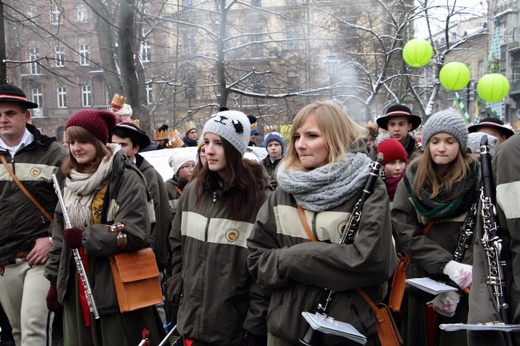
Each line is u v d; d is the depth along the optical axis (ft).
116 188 11.42
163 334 11.81
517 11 87.30
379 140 17.69
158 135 28.22
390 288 11.73
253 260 9.01
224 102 44.14
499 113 49.62
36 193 13.37
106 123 11.92
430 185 11.06
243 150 10.23
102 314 11.07
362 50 58.23
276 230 9.02
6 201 13.23
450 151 10.80
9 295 13.47
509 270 8.04
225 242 9.95
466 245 10.66
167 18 45.27
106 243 10.82
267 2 68.03
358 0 59.11
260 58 61.05
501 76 28.84
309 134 8.71
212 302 9.87
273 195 9.20
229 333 9.86
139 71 44.27
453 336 10.43
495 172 8.27
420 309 11.32
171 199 17.26
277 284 8.52
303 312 7.88
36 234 13.39
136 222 11.18
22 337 12.94
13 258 13.23
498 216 8.16
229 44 60.34
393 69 61.87
